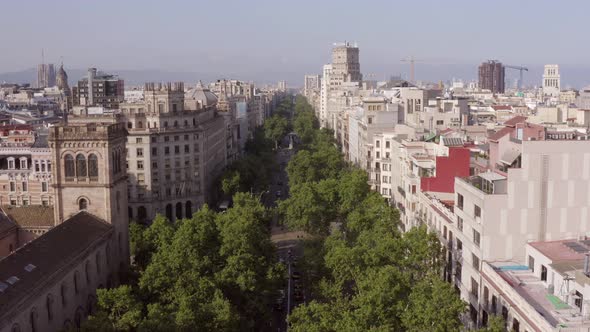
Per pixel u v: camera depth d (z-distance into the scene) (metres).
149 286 98.81
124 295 88.38
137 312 84.50
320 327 82.06
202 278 98.94
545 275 83.12
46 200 184.12
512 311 79.06
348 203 155.62
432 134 170.75
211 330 87.00
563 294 75.69
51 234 96.00
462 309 76.50
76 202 111.44
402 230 163.50
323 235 158.12
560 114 196.25
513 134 105.69
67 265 91.62
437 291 78.50
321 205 158.38
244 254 108.31
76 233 101.31
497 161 106.88
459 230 104.94
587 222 92.56
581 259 81.25
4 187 184.88
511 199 91.38
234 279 104.56
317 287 111.12
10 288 78.00
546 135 97.88
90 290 100.94
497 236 91.94
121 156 117.75
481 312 92.44
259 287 107.56
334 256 108.12
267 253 122.12
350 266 106.25
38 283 82.75
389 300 82.81
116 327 83.50
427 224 128.25
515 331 78.25
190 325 83.25
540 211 91.94
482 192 93.44
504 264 91.44
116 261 113.62
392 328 78.06
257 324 117.00
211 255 112.25
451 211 112.62
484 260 92.19
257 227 125.50
